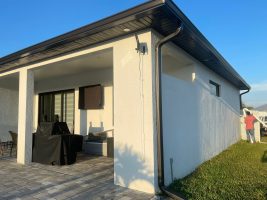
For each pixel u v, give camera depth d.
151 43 4.73
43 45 5.56
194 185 4.95
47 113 10.98
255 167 6.48
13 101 11.84
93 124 9.21
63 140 6.77
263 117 15.23
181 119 5.83
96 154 8.28
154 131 4.65
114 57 5.16
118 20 4.34
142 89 4.78
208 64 7.52
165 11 3.98
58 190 4.66
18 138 7.25
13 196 4.36
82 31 4.79
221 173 5.85
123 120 4.98
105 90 8.88
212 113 8.11
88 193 4.50
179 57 6.13
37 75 9.77
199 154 6.76
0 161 7.41
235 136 11.85
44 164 6.89
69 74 9.66
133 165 4.79
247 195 4.43
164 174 4.89
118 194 4.47
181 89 5.93
